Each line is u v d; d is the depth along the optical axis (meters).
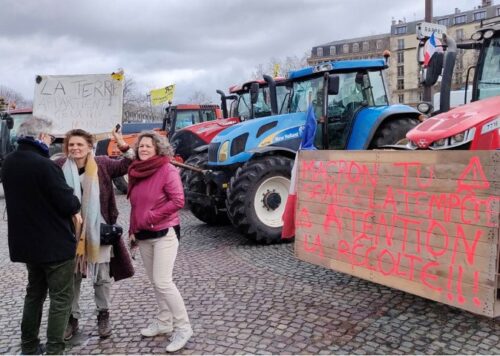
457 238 3.19
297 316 3.98
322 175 4.20
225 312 4.12
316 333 3.66
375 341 3.51
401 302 4.22
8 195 3.10
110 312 4.21
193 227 7.99
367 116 7.09
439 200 3.29
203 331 3.75
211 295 4.55
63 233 3.12
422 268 3.41
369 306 4.15
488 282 3.03
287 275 5.08
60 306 3.17
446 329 3.67
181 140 10.60
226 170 6.87
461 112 4.74
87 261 3.48
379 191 3.70
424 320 3.84
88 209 3.45
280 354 3.34
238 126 7.00
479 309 3.08
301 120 7.02
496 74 5.57
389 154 3.61
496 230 2.98
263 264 5.54
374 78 7.39
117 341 3.64
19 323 4.06
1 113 13.63
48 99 9.66
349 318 3.91
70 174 3.45
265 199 6.42
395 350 3.37
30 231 3.05
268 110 9.04
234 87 10.02
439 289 3.31
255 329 3.76
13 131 14.45
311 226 4.32
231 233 7.38
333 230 4.11
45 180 3.02
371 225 3.77
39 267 3.25
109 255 3.65
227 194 6.47
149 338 3.68
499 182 2.95
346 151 3.95
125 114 46.41
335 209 4.08
